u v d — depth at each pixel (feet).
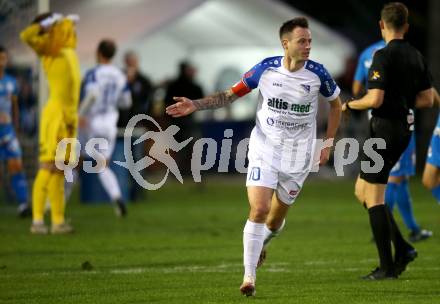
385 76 86.48
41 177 126.41
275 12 234.38
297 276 91.30
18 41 171.22
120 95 148.56
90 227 136.05
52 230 127.34
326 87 80.48
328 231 130.52
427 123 261.03
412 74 87.66
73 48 124.98
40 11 161.79
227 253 108.27
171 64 252.01
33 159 164.25
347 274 92.43
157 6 206.80
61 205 127.44
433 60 269.85
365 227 135.54
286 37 78.69
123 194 175.32
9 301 78.18
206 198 190.60
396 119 87.66
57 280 88.94
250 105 260.42
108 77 146.82
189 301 77.71
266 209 78.33
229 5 233.35
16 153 147.64
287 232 129.49
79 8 208.74
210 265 98.78
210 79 254.06
